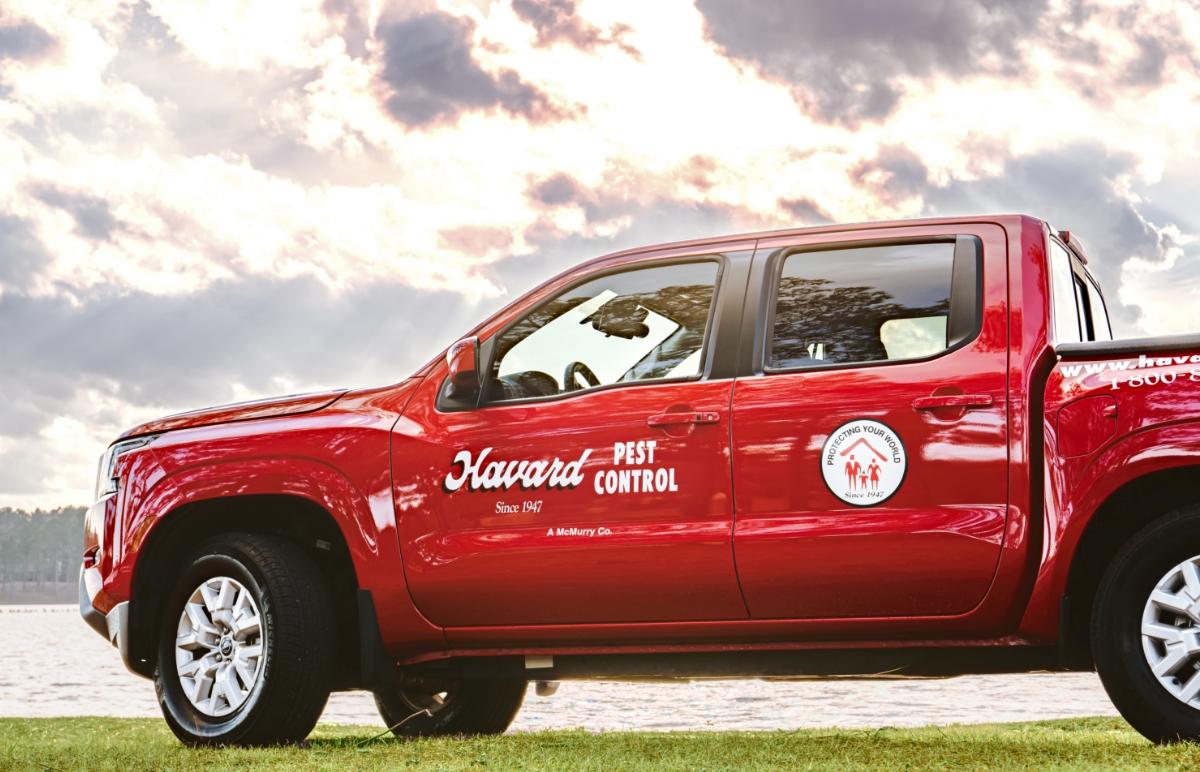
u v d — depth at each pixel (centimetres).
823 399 454
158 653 549
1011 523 431
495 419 501
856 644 455
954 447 438
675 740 543
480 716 621
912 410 443
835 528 445
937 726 719
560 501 482
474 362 502
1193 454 414
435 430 511
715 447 462
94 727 725
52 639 9225
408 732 624
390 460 514
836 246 477
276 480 530
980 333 447
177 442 558
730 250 492
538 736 573
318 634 525
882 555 440
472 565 491
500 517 491
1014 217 465
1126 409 424
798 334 470
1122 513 447
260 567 527
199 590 541
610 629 477
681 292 496
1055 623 433
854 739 548
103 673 4238
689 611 466
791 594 452
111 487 570
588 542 473
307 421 537
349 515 516
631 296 504
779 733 604
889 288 466
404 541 506
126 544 557
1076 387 432
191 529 568
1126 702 425
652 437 471
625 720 1518
